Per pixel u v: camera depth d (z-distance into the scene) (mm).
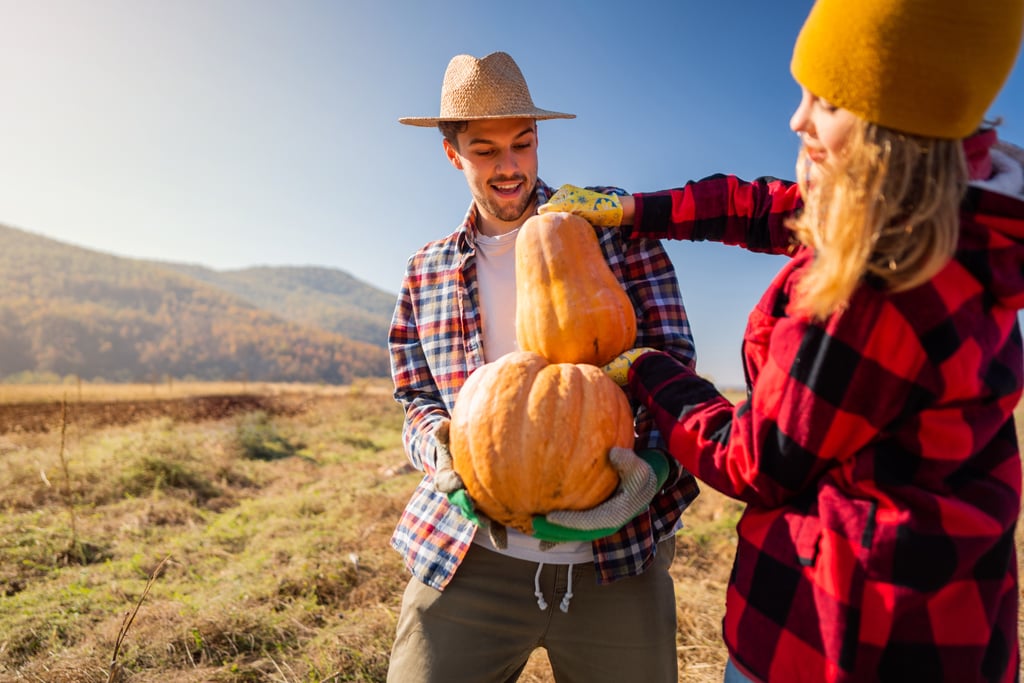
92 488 7797
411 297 2432
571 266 1819
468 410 1718
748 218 1963
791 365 1286
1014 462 1348
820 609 1287
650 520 2021
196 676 3568
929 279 1179
